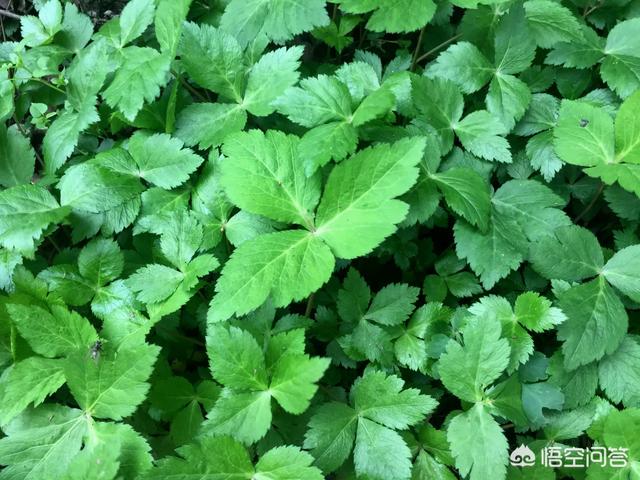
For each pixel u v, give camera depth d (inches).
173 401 12.3
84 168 13.7
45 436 11.5
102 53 14.8
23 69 15.8
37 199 13.4
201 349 14.4
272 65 14.1
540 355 12.7
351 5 14.1
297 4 14.4
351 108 13.5
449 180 13.3
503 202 13.7
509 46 14.4
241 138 12.8
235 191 12.4
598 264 12.8
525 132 14.5
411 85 13.8
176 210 13.3
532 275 13.7
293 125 14.8
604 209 15.2
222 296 11.2
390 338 13.3
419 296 14.9
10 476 11.2
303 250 11.7
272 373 11.5
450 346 11.8
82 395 11.5
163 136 13.9
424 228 15.2
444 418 13.6
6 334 12.7
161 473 10.4
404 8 13.9
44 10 16.3
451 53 14.5
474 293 13.9
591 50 14.6
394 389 11.8
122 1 18.6
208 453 10.6
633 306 12.9
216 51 14.3
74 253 14.2
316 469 10.4
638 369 12.3
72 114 14.9
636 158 12.6
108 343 12.5
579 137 13.1
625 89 14.1
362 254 11.4
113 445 10.6
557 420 12.4
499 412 11.6
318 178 12.5
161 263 13.6
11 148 15.1
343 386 13.7
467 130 13.9
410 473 11.3
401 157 11.9
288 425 12.1
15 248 13.1
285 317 12.9
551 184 14.7
